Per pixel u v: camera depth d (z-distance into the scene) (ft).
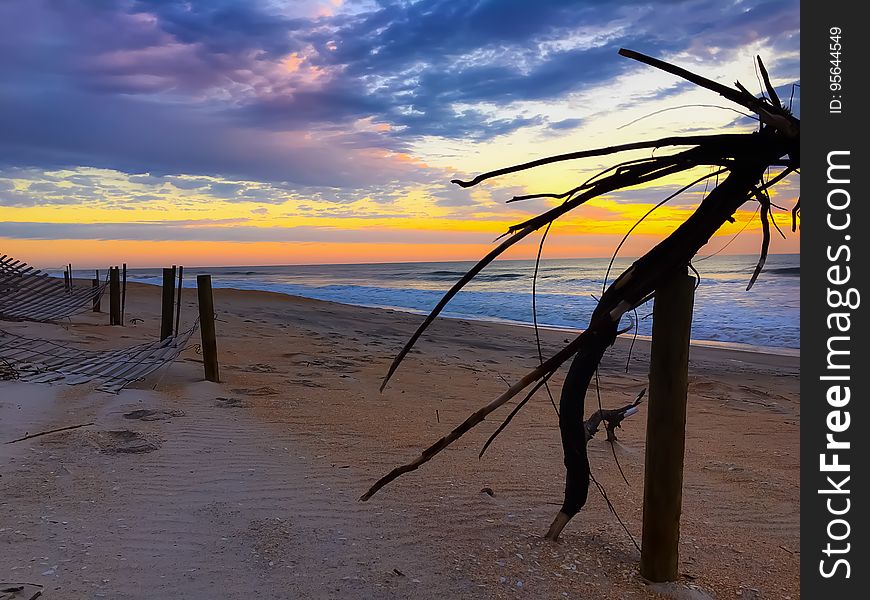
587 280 154.51
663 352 9.20
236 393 22.62
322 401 22.36
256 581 8.88
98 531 10.17
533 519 12.19
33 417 16.78
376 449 16.65
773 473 16.78
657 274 8.70
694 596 9.13
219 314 55.26
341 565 9.55
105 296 65.00
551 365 8.90
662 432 9.34
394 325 59.06
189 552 9.68
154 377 24.00
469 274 8.15
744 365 40.81
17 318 38.91
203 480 13.12
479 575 9.45
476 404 24.13
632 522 12.57
